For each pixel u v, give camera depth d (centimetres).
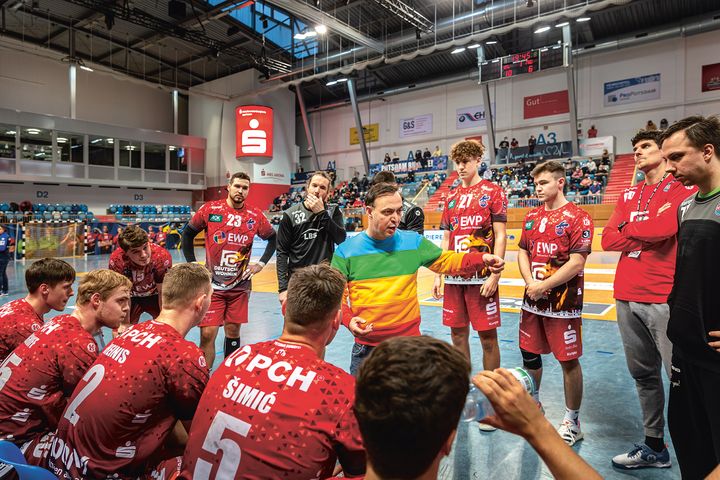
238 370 127
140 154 2420
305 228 328
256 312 681
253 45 2284
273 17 2234
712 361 147
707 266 150
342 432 115
